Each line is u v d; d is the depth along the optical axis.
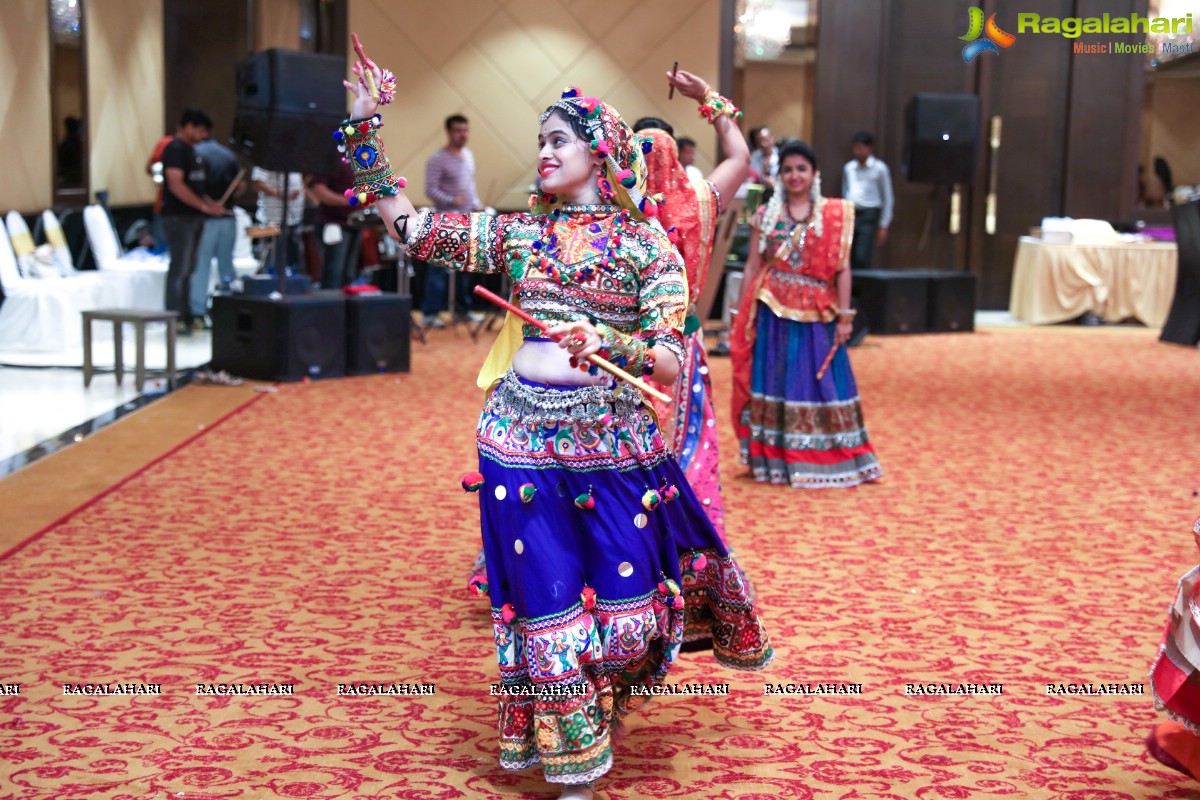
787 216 5.99
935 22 14.30
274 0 13.71
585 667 2.68
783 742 3.03
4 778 2.72
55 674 3.36
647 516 2.75
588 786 2.66
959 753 2.97
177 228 10.54
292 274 10.46
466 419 7.55
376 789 2.73
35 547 4.61
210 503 5.36
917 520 5.34
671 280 2.72
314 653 3.58
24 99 10.11
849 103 14.36
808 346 6.01
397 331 9.29
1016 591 4.30
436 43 13.73
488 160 13.91
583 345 2.51
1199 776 2.75
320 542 4.79
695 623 3.10
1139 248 13.59
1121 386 9.41
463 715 3.16
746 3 14.12
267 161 8.66
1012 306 14.35
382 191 2.81
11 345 9.55
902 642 3.77
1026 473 6.34
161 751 2.89
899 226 14.59
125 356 9.55
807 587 4.33
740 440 6.18
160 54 13.55
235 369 8.90
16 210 10.02
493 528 2.71
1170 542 4.99
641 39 13.90
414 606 4.04
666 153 3.67
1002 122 14.46
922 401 8.65
